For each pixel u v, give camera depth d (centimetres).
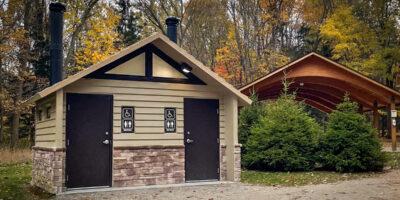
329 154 1349
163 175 1149
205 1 3188
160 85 1169
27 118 2850
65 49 2778
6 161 1880
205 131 1227
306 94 2634
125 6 3338
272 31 3297
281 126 1395
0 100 2380
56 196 959
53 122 1050
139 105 1136
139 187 1095
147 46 1157
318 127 1450
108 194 984
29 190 1073
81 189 1046
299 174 1278
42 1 2553
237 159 1219
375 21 2684
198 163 1208
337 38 2609
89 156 1064
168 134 1169
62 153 1011
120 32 3369
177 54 1148
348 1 2797
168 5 3183
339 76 1894
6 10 2325
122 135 1109
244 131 1522
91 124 1073
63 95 1042
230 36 3228
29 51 2489
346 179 1153
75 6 2517
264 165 1413
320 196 872
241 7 3225
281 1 3309
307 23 3506
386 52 2480
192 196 940
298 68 1848
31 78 2481
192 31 3294
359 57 2731
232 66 3253
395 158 1620
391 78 2566
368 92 2012
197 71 1193
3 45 2242
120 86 1116
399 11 2658
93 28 2705
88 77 1077
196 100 1221
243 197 905
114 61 1112
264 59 3194
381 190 920
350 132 1332
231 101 1240
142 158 1126
